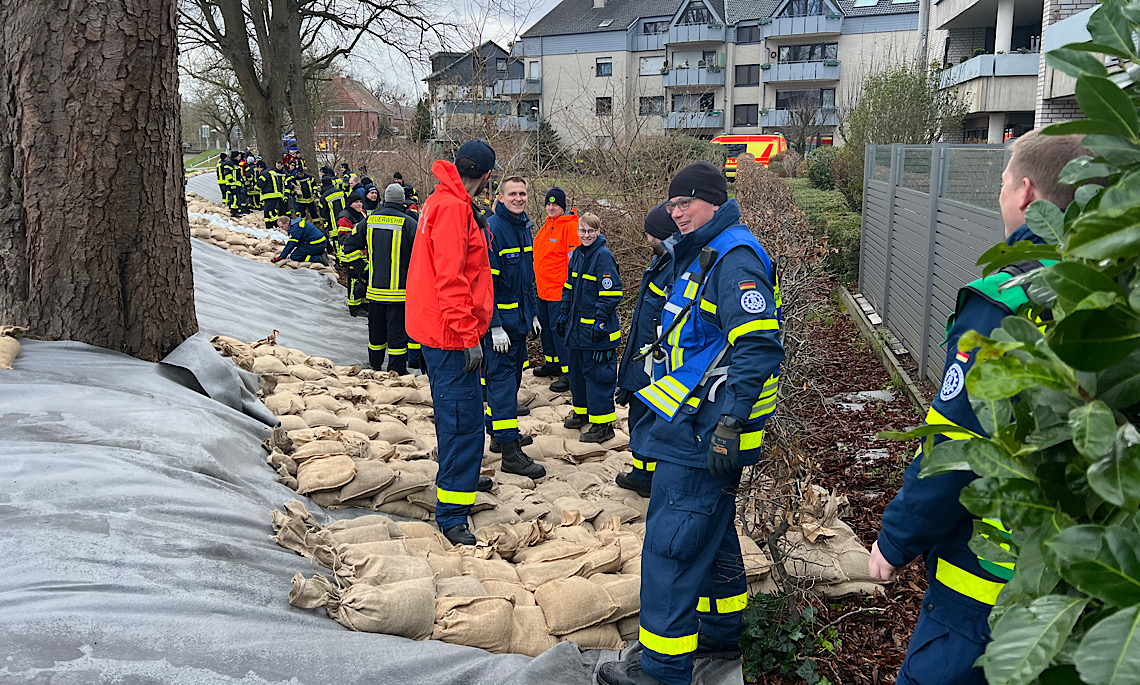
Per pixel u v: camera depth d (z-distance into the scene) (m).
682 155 11.77
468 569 3.59
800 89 43.75
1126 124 1.01
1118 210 0.93
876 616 3.76
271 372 5.79
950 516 2.02
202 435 3.88
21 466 3.05
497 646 3.06
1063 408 1.05
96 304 4.58
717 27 43.16
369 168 19.58
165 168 4.82
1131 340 0.94
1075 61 1.09
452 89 13.15
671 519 2.92
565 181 11.78
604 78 45.03
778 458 3.88
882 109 17.06
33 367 4.10
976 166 6.41
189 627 2.46
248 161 22.91
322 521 3.90
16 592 2.43
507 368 5.26
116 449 3.46
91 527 2.85
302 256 12.33
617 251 10.72
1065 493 1.09
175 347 4.92
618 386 4.80
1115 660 0.84
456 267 3.94
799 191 18.28
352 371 6.79
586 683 3.04
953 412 1.99
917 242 8.23
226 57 23.38
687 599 2.93
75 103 4.45
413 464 4.49
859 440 6.34
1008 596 1.18
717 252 2.98
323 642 2.62
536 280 7.92
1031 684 1.03
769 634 3.43
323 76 27.44
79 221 4.50
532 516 4.51
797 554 3.96
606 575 3.61
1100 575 0.92
